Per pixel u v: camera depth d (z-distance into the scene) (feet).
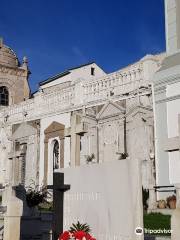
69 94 99.81
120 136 83.25
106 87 88.79
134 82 81.82
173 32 76.02
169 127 72.38
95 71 121.08
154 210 60.64
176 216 26.61
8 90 147.64
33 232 48.14
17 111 120.37
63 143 99.04
